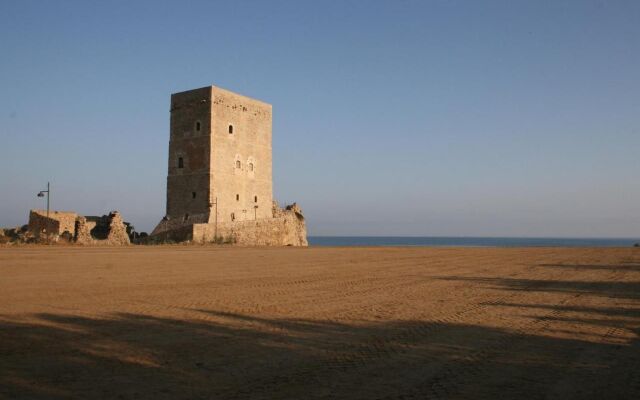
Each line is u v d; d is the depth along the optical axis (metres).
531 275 25.34
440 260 36.38
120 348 10.48
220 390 8.05
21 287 18.45
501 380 8.62
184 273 24.50
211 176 64.19
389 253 46.16
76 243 52.62
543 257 40.28
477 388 8.22
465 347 10.78
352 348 10.66
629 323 13.29
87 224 57.50
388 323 13.12
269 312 14.48
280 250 49.38
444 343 11.10
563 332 12.22
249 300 16.52
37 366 9.21
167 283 20.50
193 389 8.10
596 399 7.77
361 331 12.20
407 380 8.59
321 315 14.11
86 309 14.50
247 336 11.62
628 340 11.45
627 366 9.46
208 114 64.75
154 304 15.48
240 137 68.62
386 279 23.17
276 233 70.44
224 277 23.16
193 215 65.12
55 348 10.40
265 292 18.44
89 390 8.02
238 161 68.25
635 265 31.52
